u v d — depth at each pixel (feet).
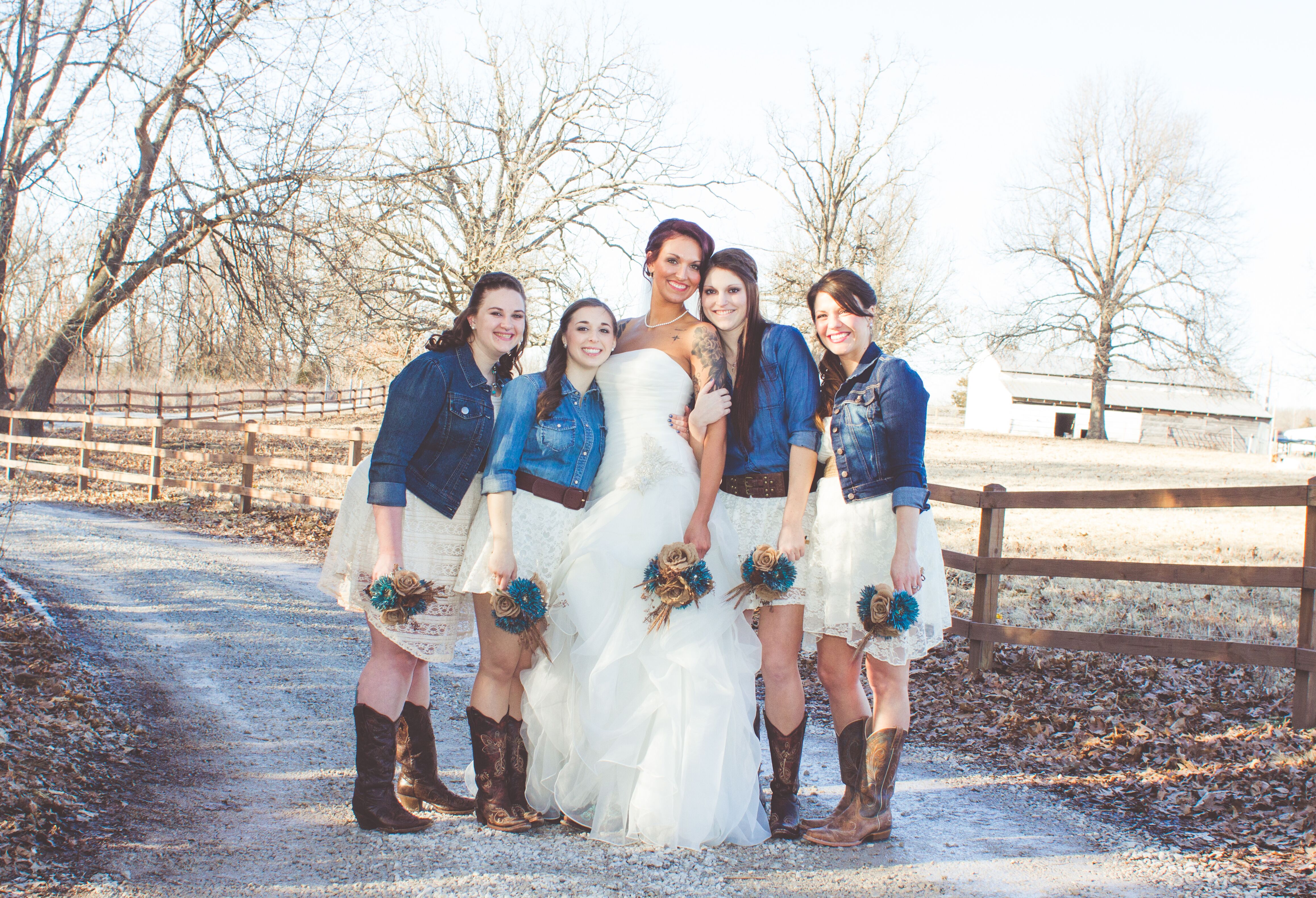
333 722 14.89
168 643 19.27
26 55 42.09
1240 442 193.06
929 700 17.71
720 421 10.75
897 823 11.58
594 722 10.30
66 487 48.85
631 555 10.48
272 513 39.83
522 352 11.77
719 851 10.24
